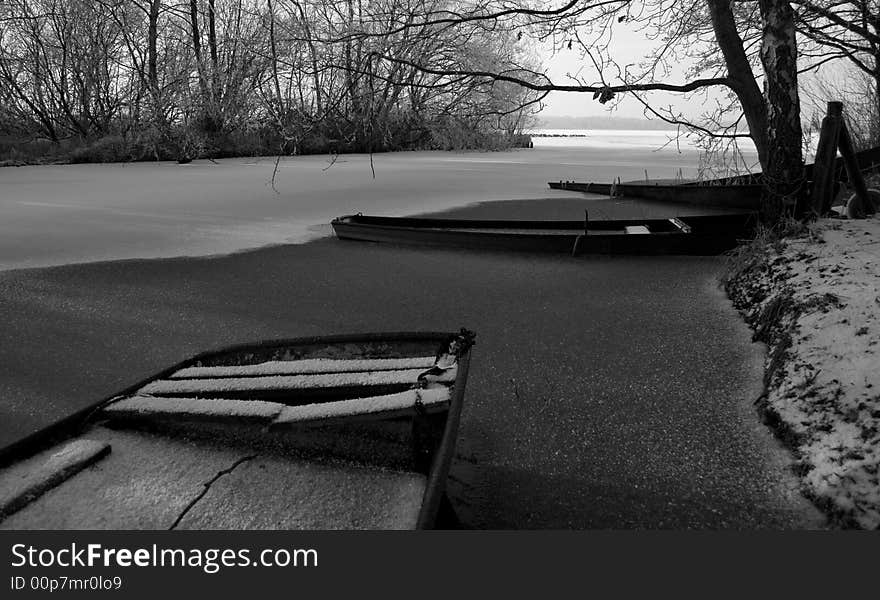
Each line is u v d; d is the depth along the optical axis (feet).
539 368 11.25
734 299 14.33
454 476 7.99
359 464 7.42
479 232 20.07
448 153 68.85
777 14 16.53
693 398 9.86
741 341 11.99
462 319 13.96
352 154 65.31
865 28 22.44
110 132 60.29
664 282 16.19
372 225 21.52
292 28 30.94
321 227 24.49
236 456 7.55
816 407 8.36
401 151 71.15
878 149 21.71
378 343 9.20
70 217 26.76
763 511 7.15
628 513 7.24
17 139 59.82
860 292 10.84
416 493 6.89
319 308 14.88
